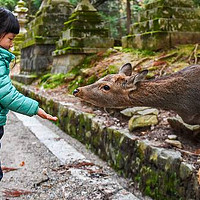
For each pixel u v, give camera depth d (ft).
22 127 19.89
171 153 9.98
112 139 13.06
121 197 9.78
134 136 12.01
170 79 9.91
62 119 19.08
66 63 26.45
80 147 15.69
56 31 32.35
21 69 38.55
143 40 21.79
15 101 7.44
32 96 26.11
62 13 32.50
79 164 12.87
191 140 11.41
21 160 13.76
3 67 7.51
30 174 12.17
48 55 32.35
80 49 25.67
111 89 9.94
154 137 11.78
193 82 9.75
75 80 23.70
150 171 10.55
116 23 59.93
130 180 11.70
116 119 14.98
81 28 26.30
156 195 10.24
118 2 61.21
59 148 15.14
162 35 20.66
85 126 15.84
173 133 11.98
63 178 11.62
